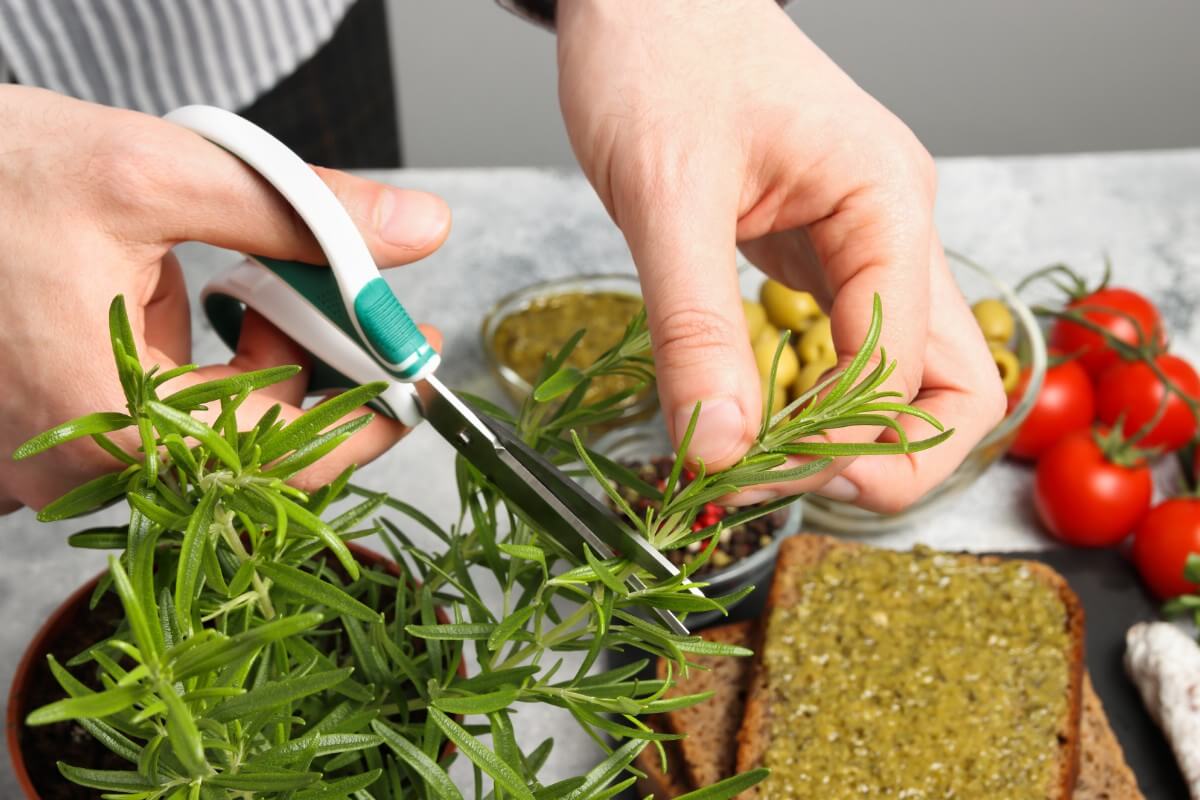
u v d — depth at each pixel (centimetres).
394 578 45
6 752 54
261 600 36
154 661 26
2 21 67
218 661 26
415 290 71
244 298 44
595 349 66
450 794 35
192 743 25
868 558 60
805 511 63
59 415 43
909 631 58
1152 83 111
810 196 48
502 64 108
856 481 49
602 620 35
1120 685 60
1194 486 65
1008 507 65
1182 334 71
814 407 37
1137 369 66
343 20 81
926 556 60
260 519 31
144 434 30
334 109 84
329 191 41
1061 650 57
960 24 109
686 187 47
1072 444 63
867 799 54
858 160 48
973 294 67
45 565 60
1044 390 65
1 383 43
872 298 47
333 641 45
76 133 42
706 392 43
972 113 115
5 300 43
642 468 63
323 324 44
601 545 40
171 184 42
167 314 48
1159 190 77
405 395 43
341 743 35
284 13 69
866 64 112
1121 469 62
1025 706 56
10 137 42
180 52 69
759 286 68
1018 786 54
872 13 109
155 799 32
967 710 55
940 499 62
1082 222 75
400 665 41
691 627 60
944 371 50
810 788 54
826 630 57
